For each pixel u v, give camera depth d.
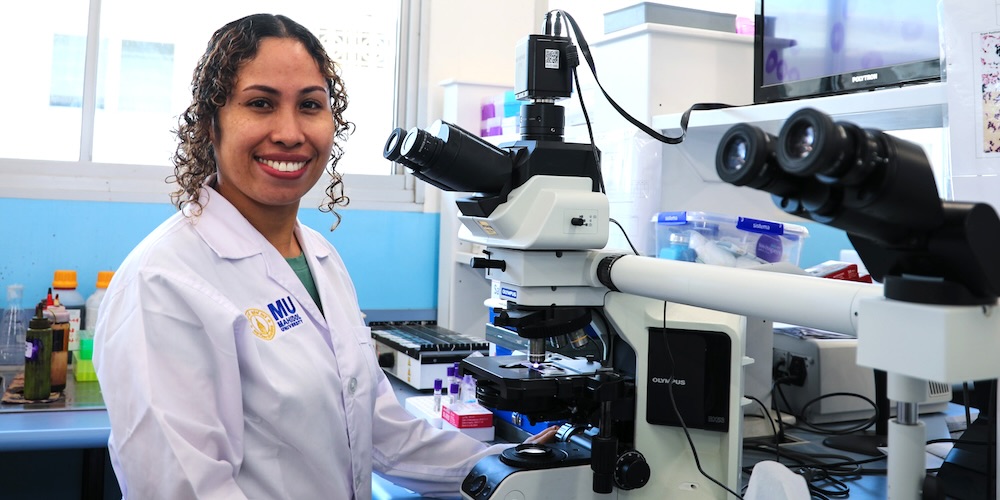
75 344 2.43
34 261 2.64
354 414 1.45
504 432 1.98
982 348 0.72
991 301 0.74
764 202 2.25
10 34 2.66
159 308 1.25
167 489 1.18
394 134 1.31
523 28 3.19
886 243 0.75
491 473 1.36
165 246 1.32
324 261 1.59
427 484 1.61
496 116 2.79
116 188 2.73
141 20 2.80
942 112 1.35
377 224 3.03
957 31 1.21
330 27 3.04
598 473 1.34
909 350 0.73
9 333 2.46
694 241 1.81
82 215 2.68
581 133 2.37
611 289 1.39
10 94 2.67
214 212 1.40
